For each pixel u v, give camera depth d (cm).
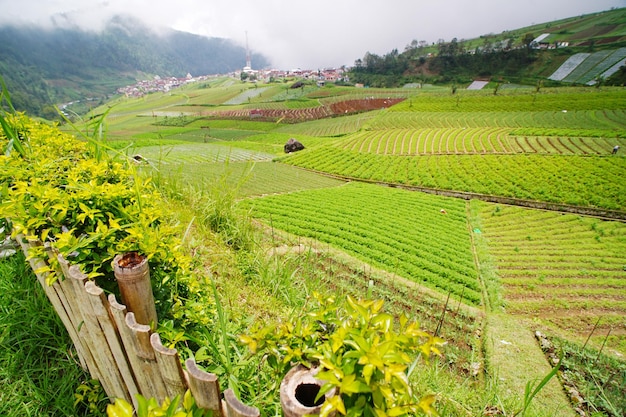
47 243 238
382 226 2438
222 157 4738
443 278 1819
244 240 507
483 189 3588
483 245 2381
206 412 158
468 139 5456
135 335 170
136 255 226
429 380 381
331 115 10462
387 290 1346
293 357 170
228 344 252
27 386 269
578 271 2006
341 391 130
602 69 12550
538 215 3016
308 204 2772
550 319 1568
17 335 294
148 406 145
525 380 1009
